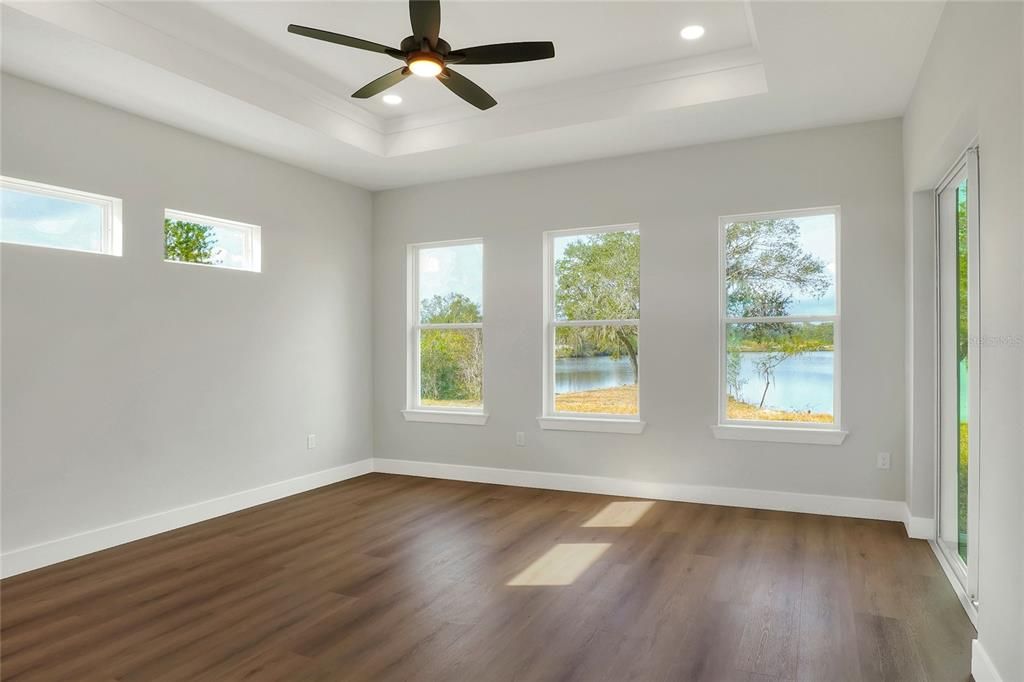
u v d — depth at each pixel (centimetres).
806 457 454
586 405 537
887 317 431
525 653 253
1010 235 202
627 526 426
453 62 300
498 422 566
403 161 524
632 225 516
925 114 339
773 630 271
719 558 361
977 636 242
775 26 308
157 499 421
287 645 261
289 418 525
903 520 427
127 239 405
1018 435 193
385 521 445
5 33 304
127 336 404
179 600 308
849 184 441
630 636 267
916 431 392
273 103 413
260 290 500
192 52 362
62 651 257
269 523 442
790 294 467
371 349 621
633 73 416
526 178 552
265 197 505
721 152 479
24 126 354
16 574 346
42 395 361
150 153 420
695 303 487
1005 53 205
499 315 564
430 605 300
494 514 461
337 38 279
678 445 493
